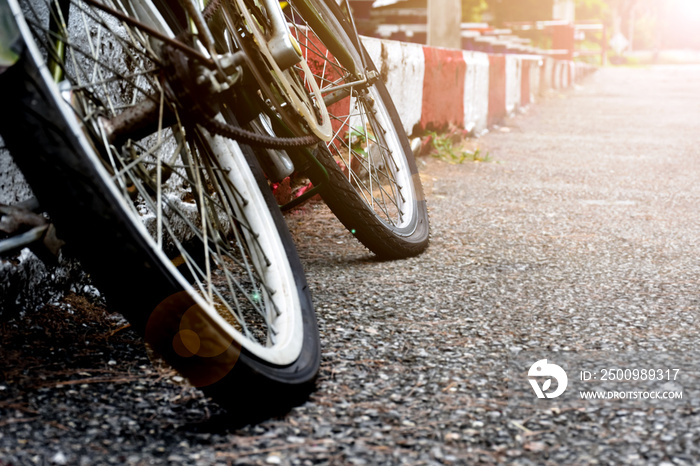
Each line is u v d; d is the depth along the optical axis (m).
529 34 20.09
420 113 5.30
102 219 1.20
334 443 1.30
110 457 1.22
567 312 2.06
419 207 2.82
